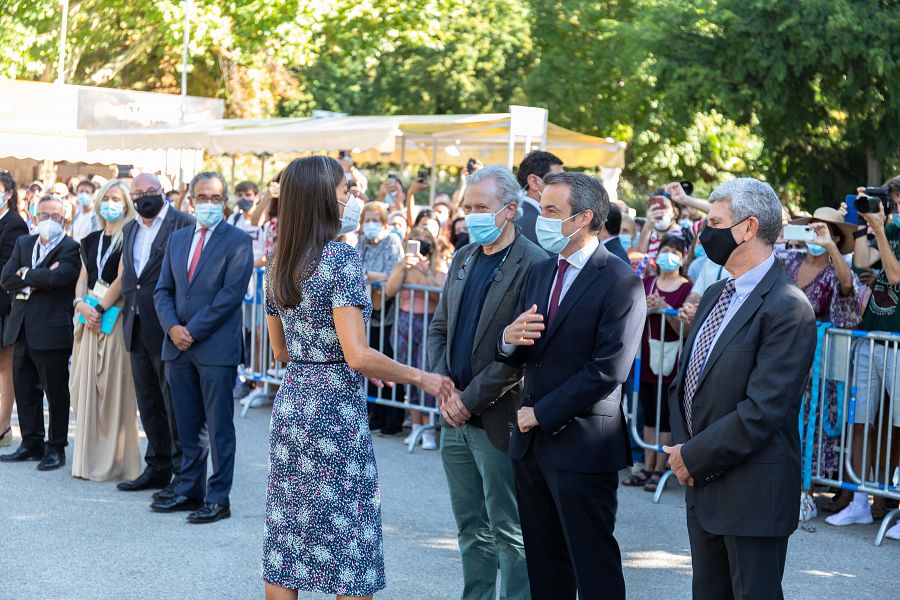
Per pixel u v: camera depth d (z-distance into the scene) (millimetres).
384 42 23438
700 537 3604
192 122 18000
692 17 15742
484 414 4254
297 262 3641
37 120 18656
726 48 15461
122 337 7016
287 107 30797
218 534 5898
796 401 3396
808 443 6418
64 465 7457
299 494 3707
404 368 3773
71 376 7199
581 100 23141
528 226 4793
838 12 13375
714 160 24859
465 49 26781
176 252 6250
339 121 12836
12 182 8109
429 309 8320
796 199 18328
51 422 7379
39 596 4863
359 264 3688
